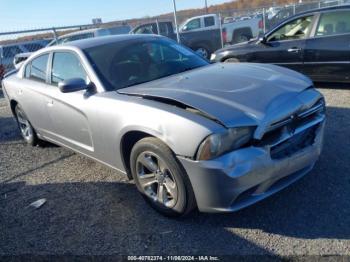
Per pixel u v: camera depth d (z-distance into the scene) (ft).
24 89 16.70
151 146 10.23
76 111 13.02
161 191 10.82
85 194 13.11
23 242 10.75
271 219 10.36
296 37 24.08
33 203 12.91
